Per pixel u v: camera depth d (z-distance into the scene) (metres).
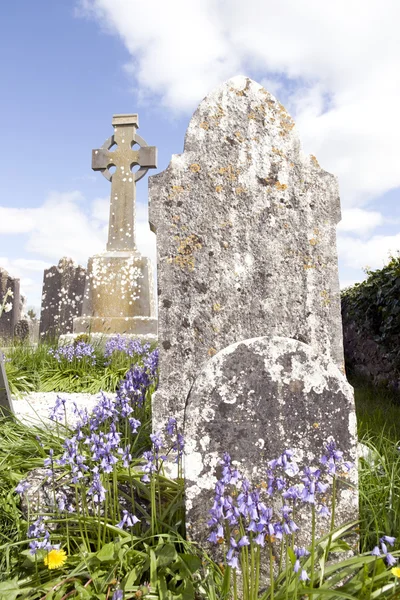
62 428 3.76
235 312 2.93
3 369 3.91
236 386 2.31
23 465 3.03
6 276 14.00
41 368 6.89
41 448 3.18
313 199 2.96
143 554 2.10
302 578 1.65
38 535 2.17
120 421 3.55
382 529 2.37
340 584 2.02
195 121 3.09
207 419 2.28
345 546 2.12
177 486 2.58
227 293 2.94
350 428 2.30
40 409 4.79
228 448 2.27
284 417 2.30
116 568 2.05
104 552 2.10
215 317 2.94
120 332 8.62
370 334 7.18
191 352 2.95
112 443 2.25
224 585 1.89
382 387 6.70
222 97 3.11
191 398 2.30
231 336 2.92
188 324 2.96
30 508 2.55
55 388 6.30
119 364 6.85
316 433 2.30
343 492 2.25
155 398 2.96
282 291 2.91
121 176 9.44
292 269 2.92
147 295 8.84
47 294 11.10
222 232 2.97
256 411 2.30
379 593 1.80
